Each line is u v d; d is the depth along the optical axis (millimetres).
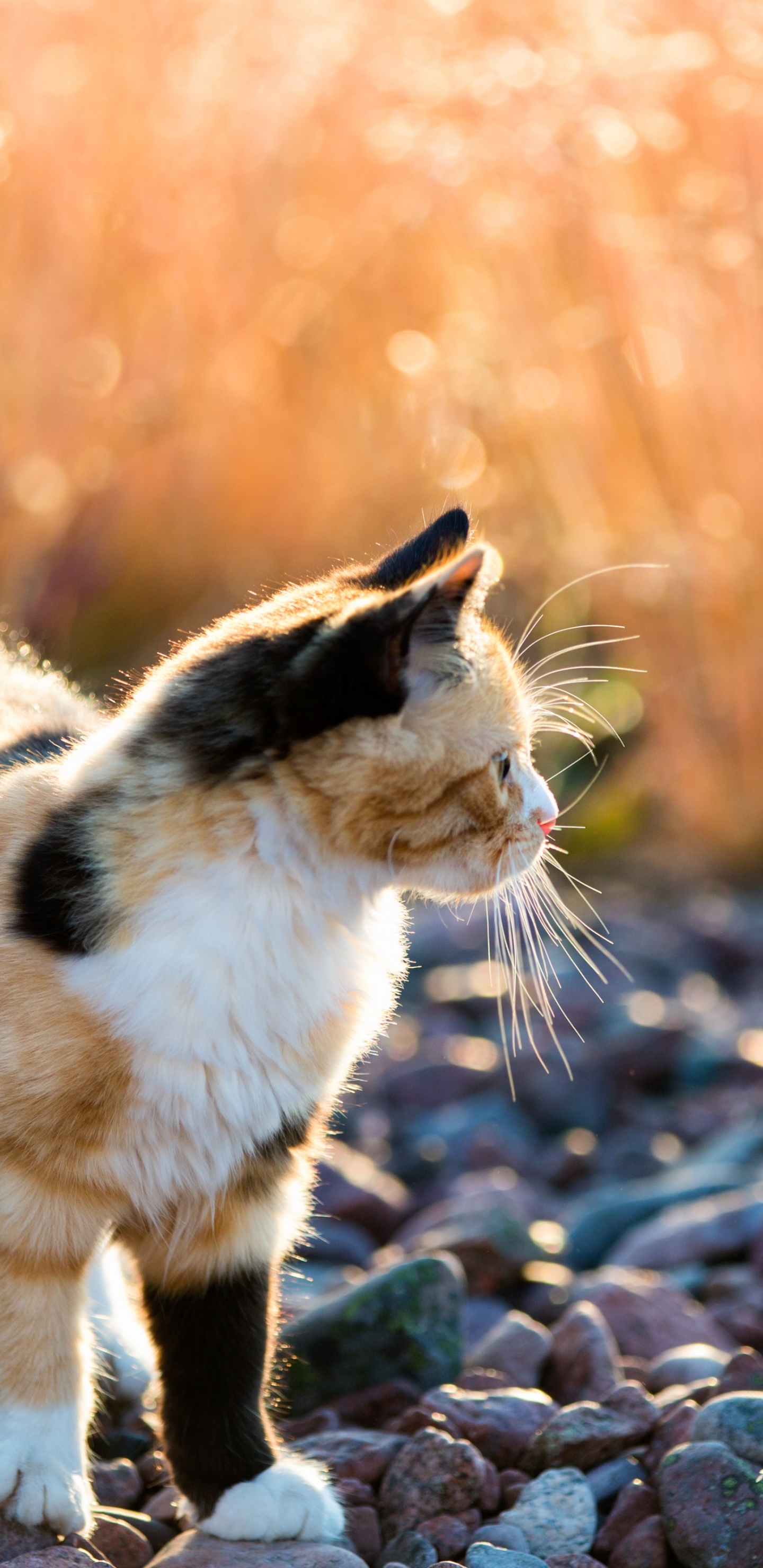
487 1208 2930
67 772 2107
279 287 5547
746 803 5727
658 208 5332
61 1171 1906
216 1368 2066
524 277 5445
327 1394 2344
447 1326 2391
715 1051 4266
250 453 5957
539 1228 3033
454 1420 2164
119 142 5273
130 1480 2154
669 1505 1906
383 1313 2367
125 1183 1968
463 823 2189
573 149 5105
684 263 5227
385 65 5395
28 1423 1873
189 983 1927
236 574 5918
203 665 2092
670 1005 4617
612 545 5445
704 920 5367
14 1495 1837
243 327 5570
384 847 2109
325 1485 2023
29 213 5223
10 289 5242
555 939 2865
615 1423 2104
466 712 2156
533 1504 1995
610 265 5246
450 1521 1963
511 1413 2189
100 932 1918
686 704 5660
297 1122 2107
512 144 5086
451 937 5191
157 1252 2105
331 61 5332
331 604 2117
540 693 2691
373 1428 2293
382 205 5434
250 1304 2100
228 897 1976
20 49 5133
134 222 5320
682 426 5488
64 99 5191
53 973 1900
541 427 5590
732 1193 3199
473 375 5508
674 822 5871
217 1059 1955
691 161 5262
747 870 5754
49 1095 1878
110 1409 2373
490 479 5766
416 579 2230
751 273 5258
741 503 5477
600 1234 3174
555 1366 2430
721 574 5379
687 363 5332
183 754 2004
